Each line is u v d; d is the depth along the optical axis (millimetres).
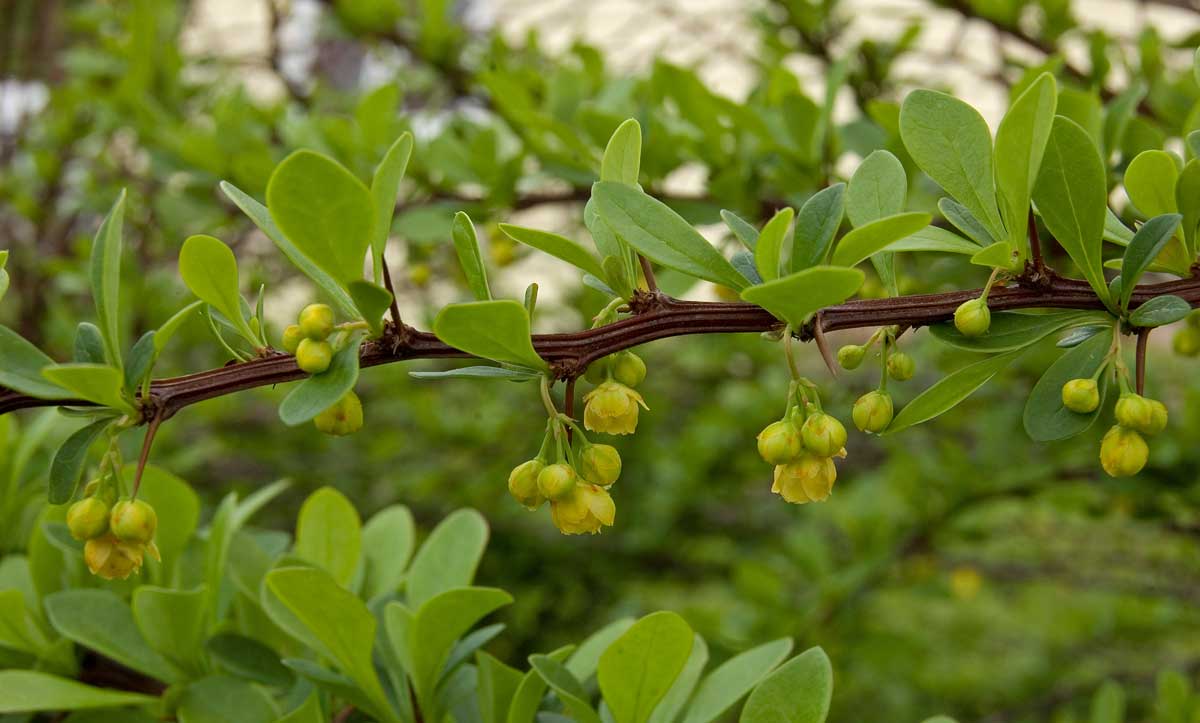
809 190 448
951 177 333
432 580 381
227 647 363
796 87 473
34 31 1024
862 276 302
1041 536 904
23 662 380
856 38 630
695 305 326
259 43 1035
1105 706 465
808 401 326
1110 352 330
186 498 385
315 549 390
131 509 320
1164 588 808
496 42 658
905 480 739
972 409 838
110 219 323
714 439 926
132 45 710
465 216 325
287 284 924
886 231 309
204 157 565
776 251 314
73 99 877
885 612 1216
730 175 446
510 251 517
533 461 330
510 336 314
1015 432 711
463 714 362
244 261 875
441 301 843
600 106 513
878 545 761
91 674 382
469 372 321
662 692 333
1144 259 324
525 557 1001
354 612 337
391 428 1059
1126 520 788
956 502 711
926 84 584
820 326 322
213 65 851
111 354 320
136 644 369
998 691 986
